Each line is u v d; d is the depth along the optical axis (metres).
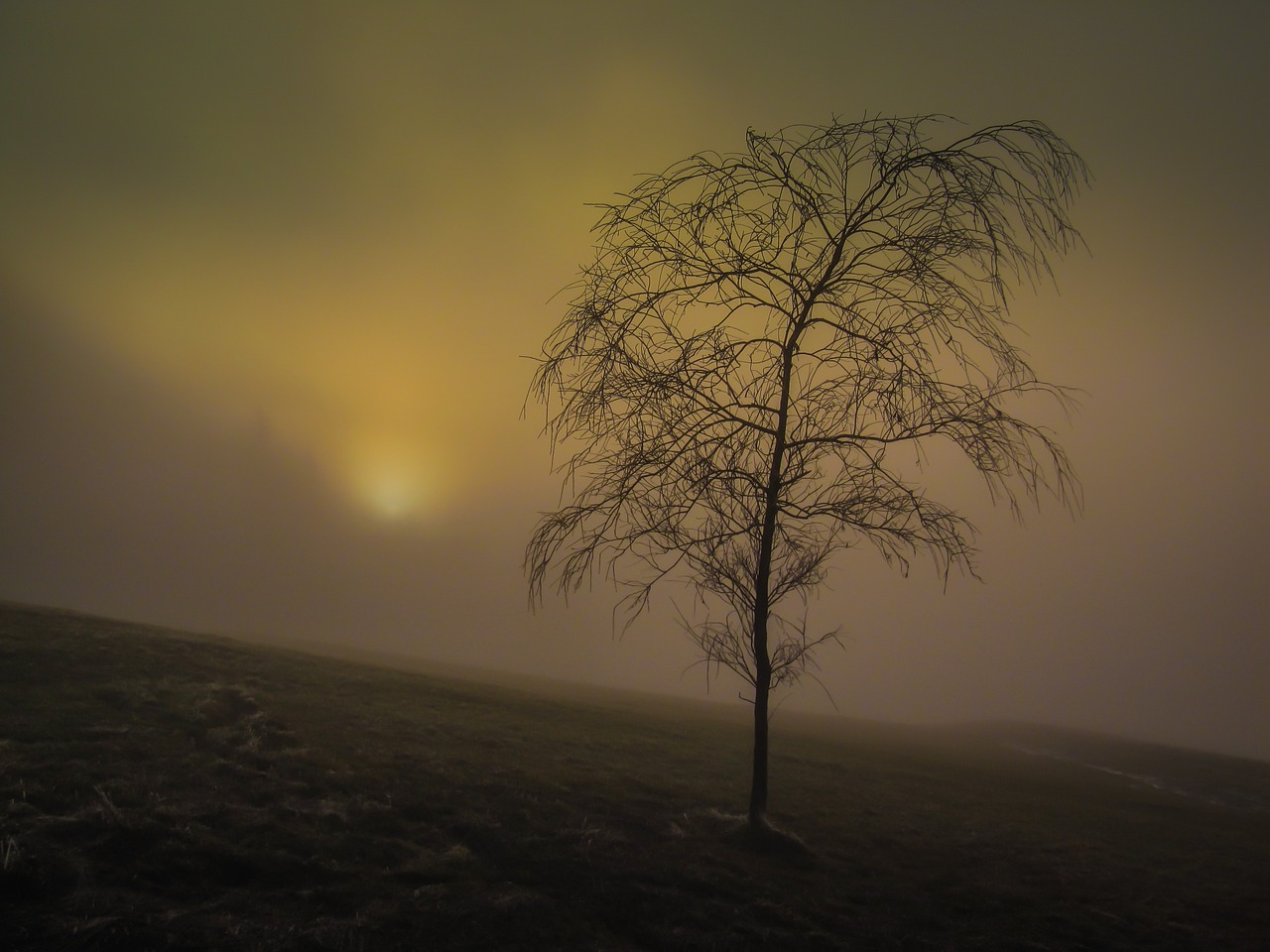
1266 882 14.05
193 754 12.27
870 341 11.51
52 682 15.24
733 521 12.19
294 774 12.11
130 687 15.65
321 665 24.98
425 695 23.11
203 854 8.59
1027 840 15.48
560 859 10.27
